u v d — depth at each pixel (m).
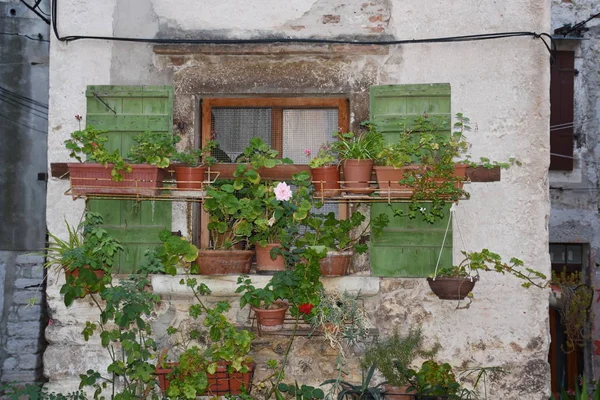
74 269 4.89
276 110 5.47
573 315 10.41
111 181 4.82
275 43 5.22
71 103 5.29
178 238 4.89
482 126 5.14
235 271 4.99
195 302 5.20
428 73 5.20
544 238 5.09
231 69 5.30
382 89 5.16
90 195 4.89
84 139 4.88
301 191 4.84
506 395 5.08
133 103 5.23
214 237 5.30
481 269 5.09
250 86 5.29
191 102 5.31
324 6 5.28
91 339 5.21
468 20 5.19
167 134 5.16
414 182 4.70
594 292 10.77
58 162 5.24
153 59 5.30
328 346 5.16
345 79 5.27
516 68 5.14
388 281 5.18
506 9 5.16
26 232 9.95
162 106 5.22
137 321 4.86
